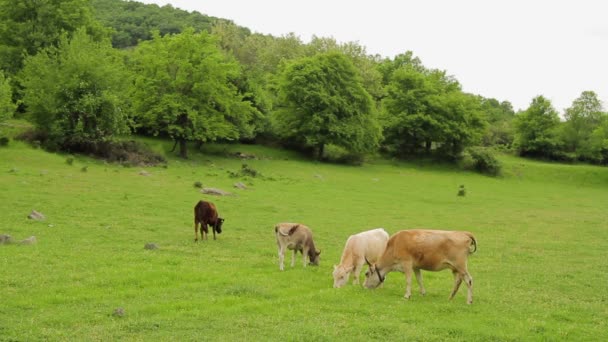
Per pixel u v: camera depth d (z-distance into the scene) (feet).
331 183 178.81
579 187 240.53
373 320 43.70
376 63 403.95
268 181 166.81
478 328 42.29
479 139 291.38
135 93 203.82
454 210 140.56
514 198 180.55
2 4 216.54
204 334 38.91
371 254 58.95
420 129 276.62
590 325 46.06
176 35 211.00
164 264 62.85
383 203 143.02
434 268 50.96
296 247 65.31
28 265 57.31
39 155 158.10
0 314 41.73
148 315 43.21
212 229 84.53
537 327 43.73
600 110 331.57
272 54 349.82
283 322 42.29
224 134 209.67
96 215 95.76
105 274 55.36
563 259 82.12
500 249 89.61
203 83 202.80
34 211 89.92
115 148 179.63
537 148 326.24
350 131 241.14
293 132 245.24
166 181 145.07
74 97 171.32
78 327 39.58
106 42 201.36
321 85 244.22
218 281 55.21
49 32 219.61
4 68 211.41
